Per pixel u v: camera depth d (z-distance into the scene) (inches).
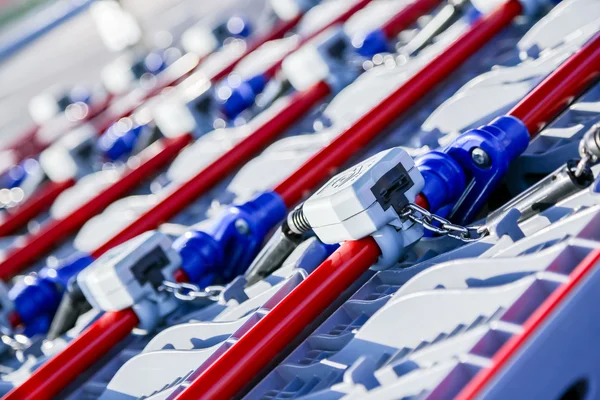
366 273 48.8
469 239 44.9
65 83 166.7
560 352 38.4
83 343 53.0
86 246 73.3
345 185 45.7
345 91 70.1
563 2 62.2
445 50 66.0
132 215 71.7
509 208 44.9
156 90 101.7
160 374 49.4
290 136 71.7
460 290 41.1
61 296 63.4
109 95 110.1
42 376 52.3
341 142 61.9
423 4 80.8
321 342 45.9
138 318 53.5
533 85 56.0
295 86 75.5
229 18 108.3
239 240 55.5
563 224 41.3
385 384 40.4
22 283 63.7
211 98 79.7
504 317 39.0
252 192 66.4
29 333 63.1
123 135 86.0
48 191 86.2
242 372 45.2
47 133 109.6
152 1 178.2
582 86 53.9
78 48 193.3
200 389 44.6
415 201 46.6
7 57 206.7
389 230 46.1
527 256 40.8
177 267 53.9
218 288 52.0
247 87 79.4
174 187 71.1
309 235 54.1
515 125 49.4
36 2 205.5
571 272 39.6
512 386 37.6
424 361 40.1
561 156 50.1
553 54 57.4
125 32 120.4
